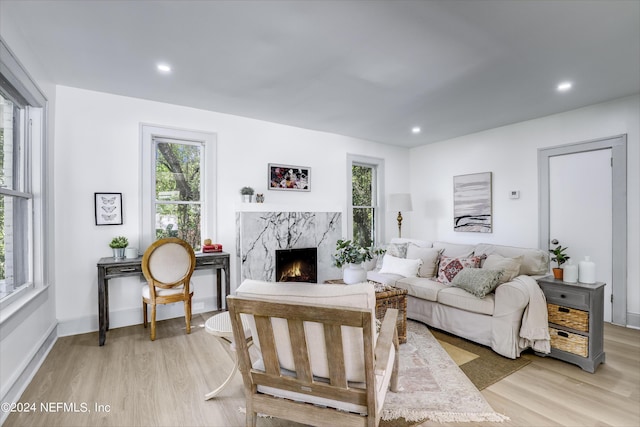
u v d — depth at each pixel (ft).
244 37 7.17
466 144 15.90
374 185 17.80
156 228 11.62
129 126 10.89
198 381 7.18
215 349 8.89
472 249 12.19
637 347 9.10
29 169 8.28
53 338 9.21
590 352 7.67
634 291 10.69
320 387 4.24
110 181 10.59
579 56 7.96
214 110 12.28
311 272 14.55
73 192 10.00
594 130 11.50
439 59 8.17
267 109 12.14
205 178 12.47
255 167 13.44
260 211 13.07
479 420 5.82
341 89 10.12
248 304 4.19
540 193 13.00
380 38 7.18
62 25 6.68
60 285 9.76
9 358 6.29
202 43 7.43
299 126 14.46
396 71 8.83
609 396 6.61
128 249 10.14
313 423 4.34
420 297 10.95
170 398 6.51
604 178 11.33
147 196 11.23
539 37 7.10
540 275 10.08
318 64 8.46
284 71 8.89
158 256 9.50
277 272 13.48
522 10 6.14
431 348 9.03
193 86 9.98
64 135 9.87
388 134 15.85
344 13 6.28
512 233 13.93
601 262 11.38
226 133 12.73
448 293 10.03
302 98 10.96
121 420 5.80
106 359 8.23
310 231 14.53
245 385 4.66
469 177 15.65
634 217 10.67
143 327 10.60
